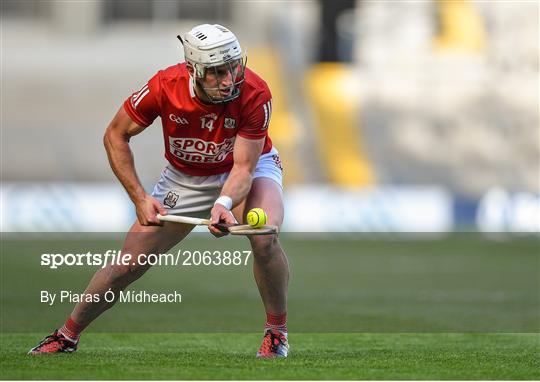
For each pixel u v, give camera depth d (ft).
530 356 77.05
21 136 300.81
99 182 297.94
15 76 320.09
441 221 266.36
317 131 305.32
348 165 297.94
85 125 307.37
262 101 69.82
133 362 70.54
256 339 92.84
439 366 69.97
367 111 313.73
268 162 75.51
